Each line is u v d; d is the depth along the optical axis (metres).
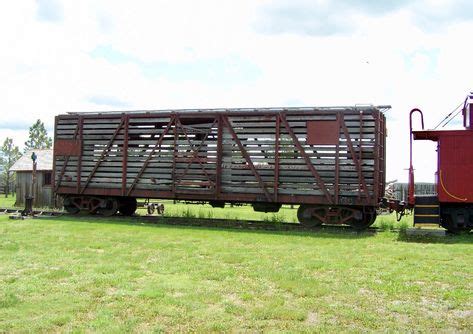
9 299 6.93
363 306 7.02
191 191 19.03
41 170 29.39
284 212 28.42
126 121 20.23
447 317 6.54
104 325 5.94
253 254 11.21
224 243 12.99
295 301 7.21
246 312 6.56
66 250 11.43
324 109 17.34
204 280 8.45
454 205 16.02
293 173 17.56
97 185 20.73
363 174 16.77
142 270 9.24
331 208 17.50
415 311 6.76
